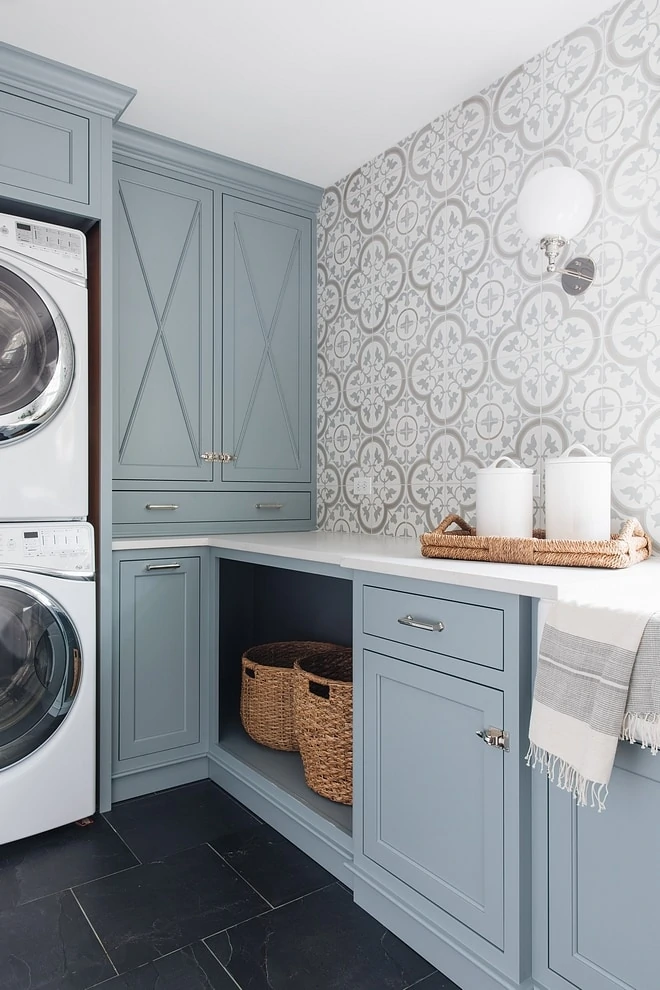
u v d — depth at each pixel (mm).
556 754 1117
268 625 2990
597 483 1591
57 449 1975
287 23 1812
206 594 2387
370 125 2352
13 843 1934
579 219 1722
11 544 1867
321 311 2883
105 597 2123
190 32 1842
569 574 1333
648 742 1009
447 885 1407
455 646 1392
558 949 1219
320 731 1948
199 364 2559
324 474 2863
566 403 1883
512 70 2035
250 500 2707
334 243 2805
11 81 1926
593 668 1087
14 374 1882
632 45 1720
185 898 1668
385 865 1569
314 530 2887
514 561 1529
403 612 1528
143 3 1725
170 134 2395
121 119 2295
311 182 2799
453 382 2242
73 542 1983
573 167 1861
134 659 2223
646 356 1691
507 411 2055
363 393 2641
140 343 2416
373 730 1610
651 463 1679
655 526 1669
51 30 1826
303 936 1526
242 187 2668
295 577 2830
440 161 2291
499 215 2082
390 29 1843
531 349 1980
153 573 2266
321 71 2033
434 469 2316
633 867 1104
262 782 2102
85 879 1748
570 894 1198
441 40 1894
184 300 2518
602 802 1076
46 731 1931
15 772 1879
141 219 2416
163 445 2477
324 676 2396
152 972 1403
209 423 2590
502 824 1283
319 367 2896
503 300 2068
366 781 1632
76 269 2006
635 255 1716
